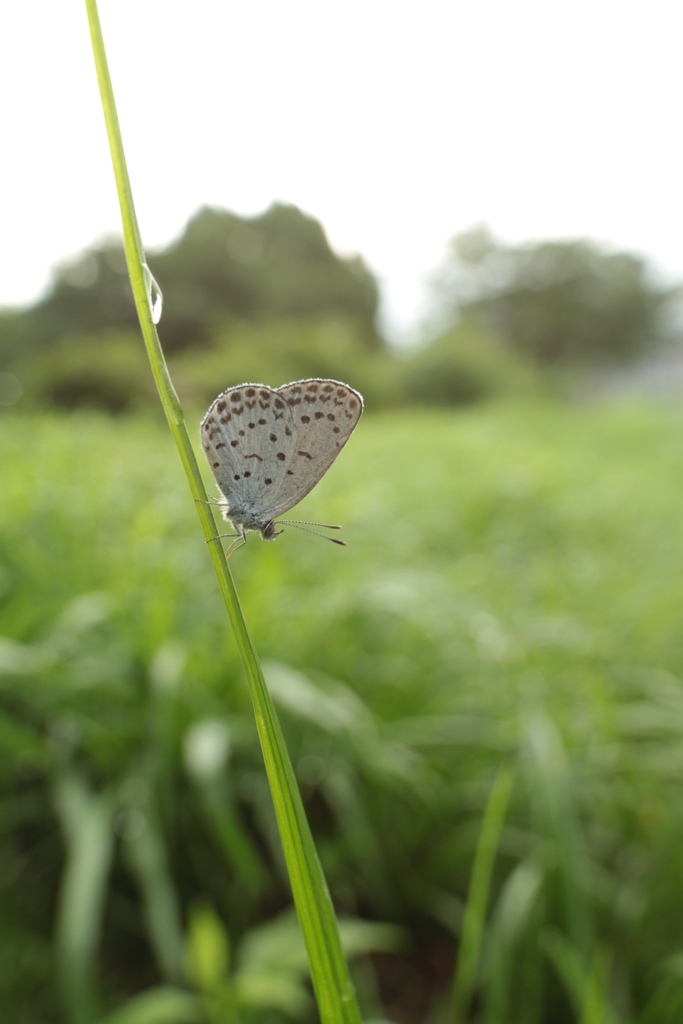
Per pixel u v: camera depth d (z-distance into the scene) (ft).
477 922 0.39
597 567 0.99
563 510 1.34
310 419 0.31
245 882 0.47
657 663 0.70
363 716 0.51
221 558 0.20
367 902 0.49
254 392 0.30
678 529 1.29
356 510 0.92
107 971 0.45
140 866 0.43
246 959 0.41
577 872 0.43
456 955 0.48
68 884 0.43
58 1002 0.42
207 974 0.39
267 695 0.20
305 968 0.41
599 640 0.69
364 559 0.82
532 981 0.43
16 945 0.44
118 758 0.48
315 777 0.52
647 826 0.50
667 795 0.51
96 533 0.71
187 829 0.48
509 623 0.71
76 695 0.50
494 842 0.39
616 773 0.53
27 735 0.47
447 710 0.57
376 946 0.47
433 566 0.89
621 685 0.64
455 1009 0.40
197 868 0.48
